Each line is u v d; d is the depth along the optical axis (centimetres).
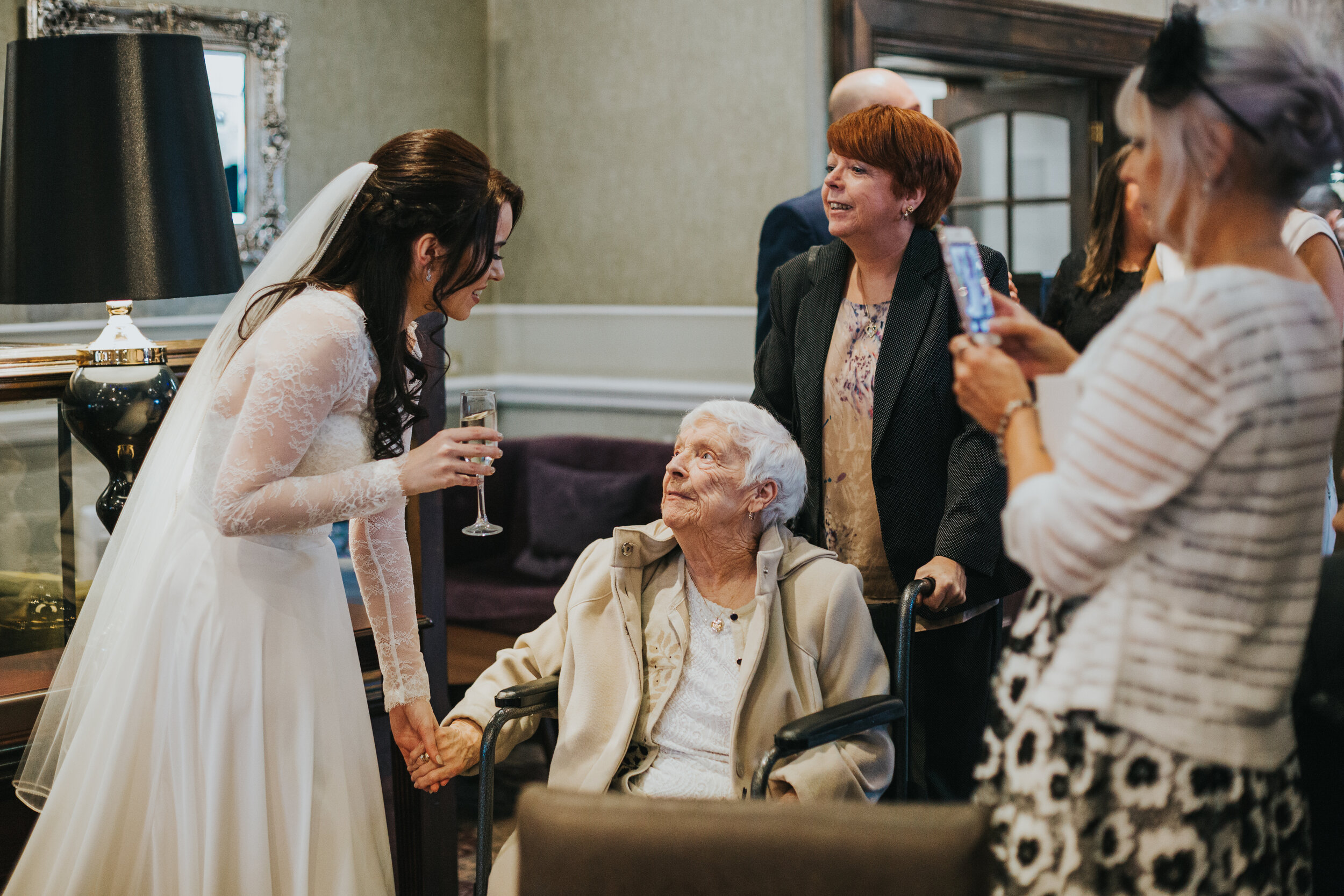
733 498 195
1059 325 322
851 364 226
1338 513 164
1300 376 112
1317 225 238
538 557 422
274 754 186
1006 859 128
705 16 461
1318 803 150
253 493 173
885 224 218
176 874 190
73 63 243
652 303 490
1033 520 118
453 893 259
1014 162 536
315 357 174
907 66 514
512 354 534
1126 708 118
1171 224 119
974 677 233
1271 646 117
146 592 190
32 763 205
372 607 205
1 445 251
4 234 251
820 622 199
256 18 435
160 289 247
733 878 121
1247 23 114
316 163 466
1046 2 479
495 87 527
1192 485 113
